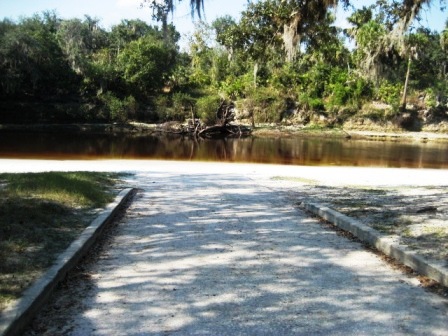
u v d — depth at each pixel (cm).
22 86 4678
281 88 5116
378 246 571
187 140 3966
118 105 4744
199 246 583
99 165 2064
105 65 5228
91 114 4700
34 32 4866
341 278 462
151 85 5284
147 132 4456
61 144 3347
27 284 393
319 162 2783
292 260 524
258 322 358
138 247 577
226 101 4694
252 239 623
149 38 5847
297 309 383
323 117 4888
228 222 741
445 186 1325
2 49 4262
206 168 2052
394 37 1308
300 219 777
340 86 4953
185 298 406
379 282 452
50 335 333
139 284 440
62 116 4597
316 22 1263
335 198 978
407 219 688
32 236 541
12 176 1005
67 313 371
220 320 361
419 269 476
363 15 1355
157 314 372
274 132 4491
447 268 446
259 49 1376
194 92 5641
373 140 4341
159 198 998
